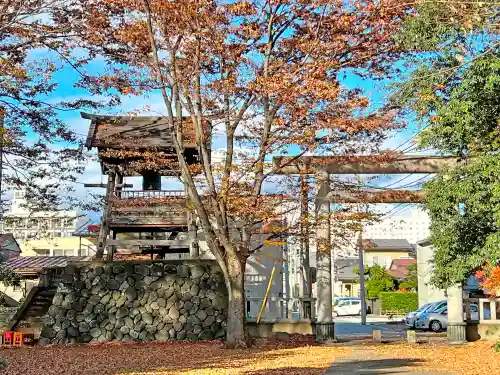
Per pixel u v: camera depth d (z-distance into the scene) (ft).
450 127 45.16
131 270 72.18
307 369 43.32
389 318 136.77
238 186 60.18
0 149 61.57
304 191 64.28
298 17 60.08
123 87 58.49
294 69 56.24
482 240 49.62
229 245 60.44
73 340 68.90
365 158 63.00
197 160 74.08
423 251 128.67
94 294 71.10
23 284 114.21
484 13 44.11
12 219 70.90
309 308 72.79
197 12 54.70
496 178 43.91
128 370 44.45
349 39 57.21
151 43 56.24
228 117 59.36
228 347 60.64
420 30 47.93
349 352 56.03
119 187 74.84
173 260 72.84
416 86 49.83
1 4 53.31
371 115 57.41
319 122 55.93
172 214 74.95
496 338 69.72
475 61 43.68
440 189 49.24
